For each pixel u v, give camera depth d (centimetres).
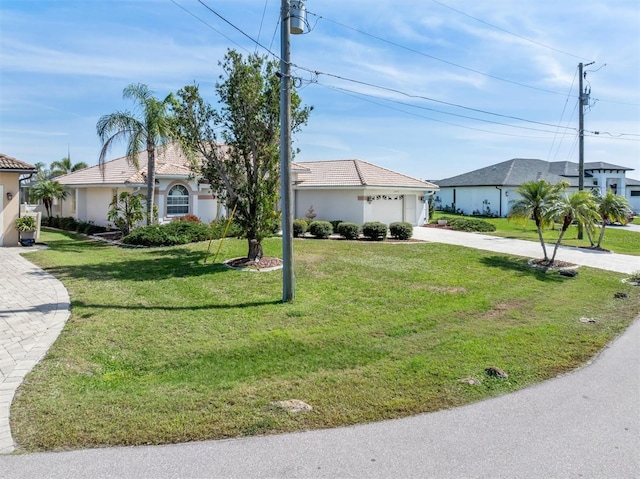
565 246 1969
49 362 598
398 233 2030
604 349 718
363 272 1283
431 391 532
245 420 447
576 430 440
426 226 2709
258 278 1165
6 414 450
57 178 2998
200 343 696
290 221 952
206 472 357
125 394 510
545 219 1475
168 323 788
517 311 955
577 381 579
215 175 1328
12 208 1744
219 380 561
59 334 708
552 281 1292
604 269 1481
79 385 534
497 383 562
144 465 366
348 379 566
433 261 1494
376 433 429
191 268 1280
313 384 549
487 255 1633
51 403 478
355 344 710
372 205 2458
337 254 1578
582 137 2280
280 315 854
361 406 488
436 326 826
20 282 1078
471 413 477
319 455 387
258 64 1240
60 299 921
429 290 1103
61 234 2281
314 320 831
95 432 417
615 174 4172
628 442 417
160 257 1471
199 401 491
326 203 2516
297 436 420
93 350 651
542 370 616
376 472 361
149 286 1060
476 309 952
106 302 907
